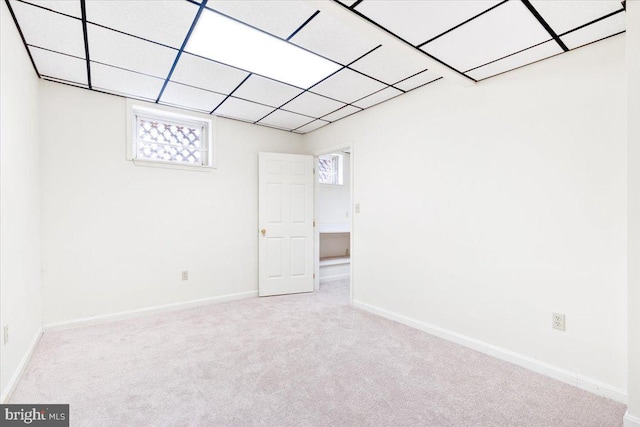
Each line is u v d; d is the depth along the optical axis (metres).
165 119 3.59
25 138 2.28
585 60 1.99
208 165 3.77
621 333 1.85
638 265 1.54
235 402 1.81
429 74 2.66
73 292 2.95
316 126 4.22
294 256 4.29
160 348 2.51
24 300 2.21
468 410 1.75
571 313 2.04
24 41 2.17
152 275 3.38
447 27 1.86
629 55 1.54
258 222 4.14
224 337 2.74
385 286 3.29
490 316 2.44
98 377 2.06
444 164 2.75
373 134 3.43
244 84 2.87
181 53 2.34
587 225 1.98
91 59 2.42
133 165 3.27
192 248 3.64
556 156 2.10
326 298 4.03
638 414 1.54
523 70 2.27
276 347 2.54
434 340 2.70
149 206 3.36
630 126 1.54
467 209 2.58
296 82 2.82
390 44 2.02
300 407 1.77
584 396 1.89
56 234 2.86
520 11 1.71
